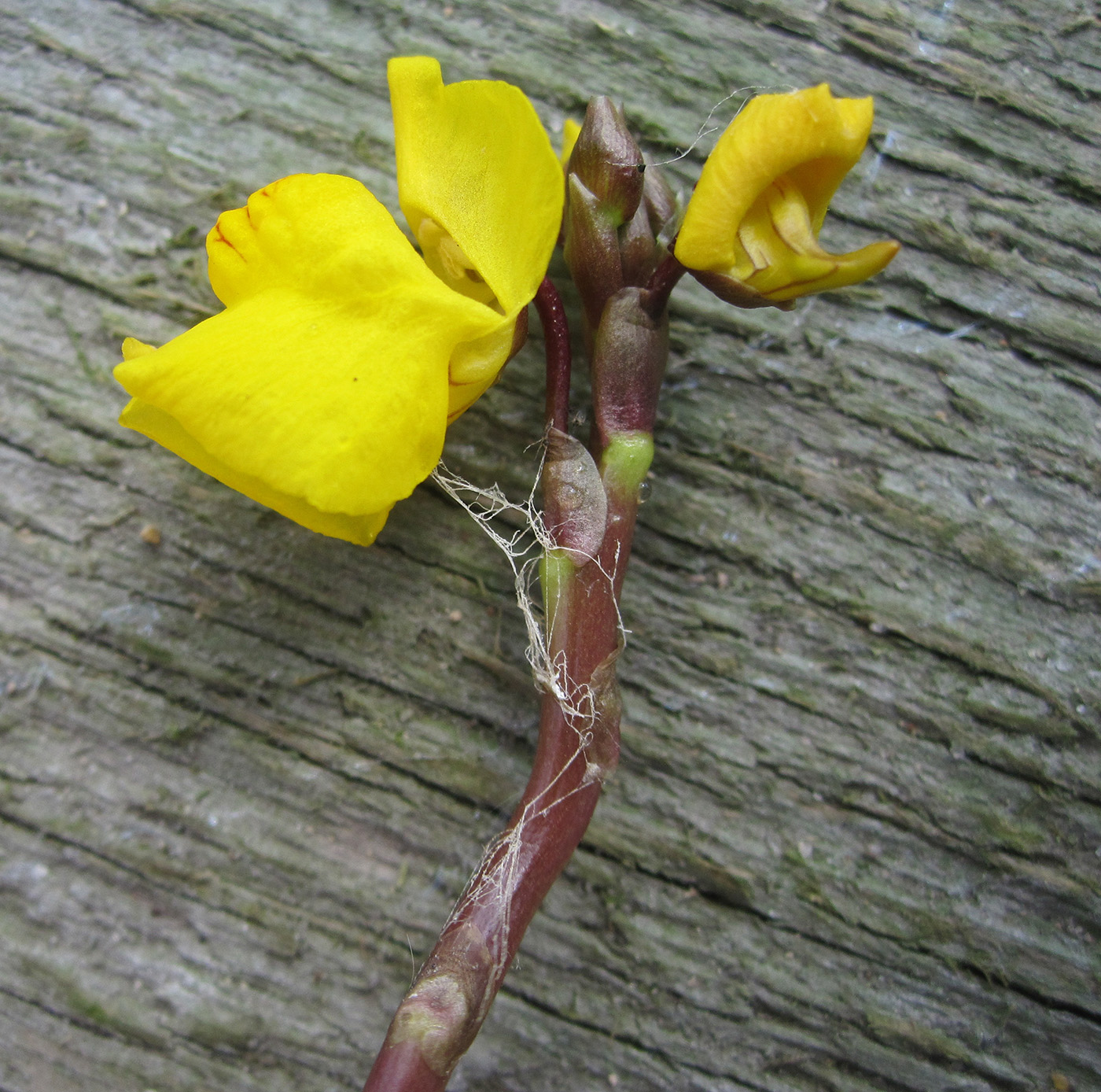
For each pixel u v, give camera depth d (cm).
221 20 5
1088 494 5
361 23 5
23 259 5
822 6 5
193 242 5
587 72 5
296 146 5
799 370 5
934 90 5
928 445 5
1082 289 5
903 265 5
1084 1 5
